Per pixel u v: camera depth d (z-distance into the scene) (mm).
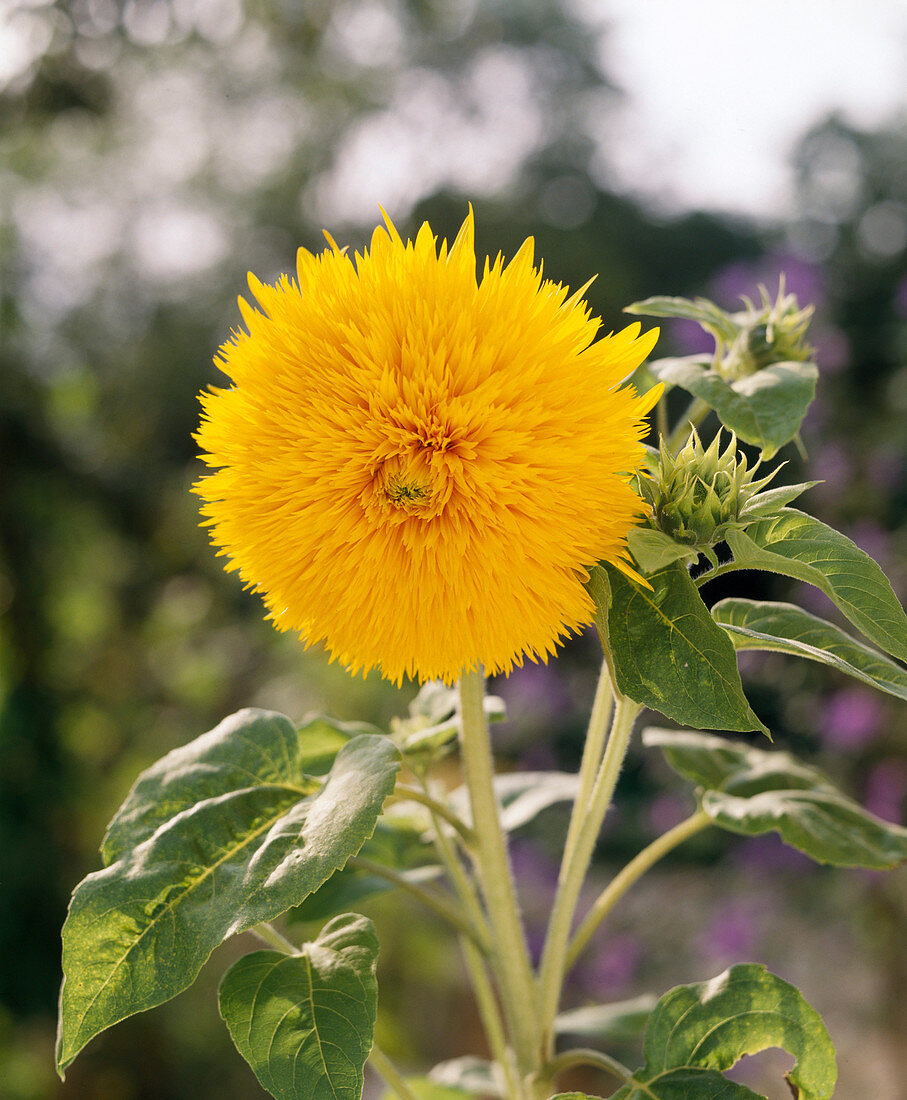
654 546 433
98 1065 1817
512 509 446
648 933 2178
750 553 442
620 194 3535
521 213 3510
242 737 506
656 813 2312
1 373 2068
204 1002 1914
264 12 2203
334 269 457
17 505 2033
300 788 487
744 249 3371
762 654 1790
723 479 455
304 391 453
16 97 1962
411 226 3482
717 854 2305
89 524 2178
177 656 2455
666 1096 459
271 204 3441
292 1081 430
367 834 428
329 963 454
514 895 528
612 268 3365
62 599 2119
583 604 446
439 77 3531
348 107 3295
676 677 435
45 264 2496
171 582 2455
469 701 509
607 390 442
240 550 469
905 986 1677
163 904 440
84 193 2789
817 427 1939
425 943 2084
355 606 454
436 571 449
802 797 590
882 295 2707
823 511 1847
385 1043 1853
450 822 527
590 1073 1865
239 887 432
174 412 3133
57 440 2135
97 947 432
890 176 2920
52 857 1846
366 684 2418
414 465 442
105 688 2219
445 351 441
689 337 1931
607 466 437
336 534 452
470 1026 2014
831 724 1683
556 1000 532
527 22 3600
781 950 1978
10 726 1909
